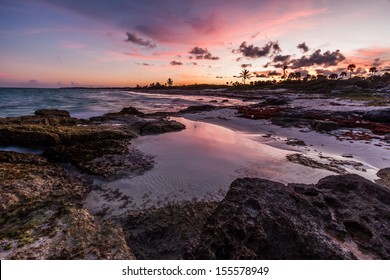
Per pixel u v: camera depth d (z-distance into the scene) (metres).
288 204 4.73
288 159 10.36
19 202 5.62
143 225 5.53
